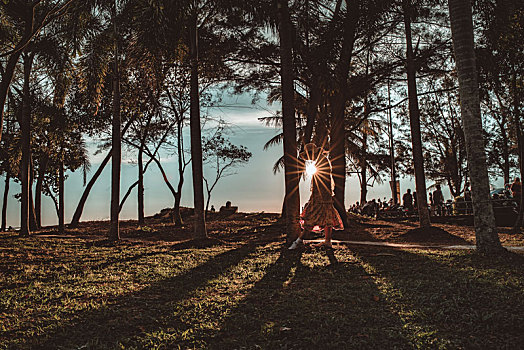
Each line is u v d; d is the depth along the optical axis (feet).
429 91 72.28
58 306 18.21
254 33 66.80
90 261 35.37
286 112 40.68
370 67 71.51
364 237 51.37
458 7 31.35
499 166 112.47
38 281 25.14
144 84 48.62
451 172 119.96
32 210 86.02
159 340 13.58
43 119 72.28
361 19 55.88
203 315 16.24
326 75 52.03
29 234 67.31
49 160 92.12
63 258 38.19
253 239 54.95
